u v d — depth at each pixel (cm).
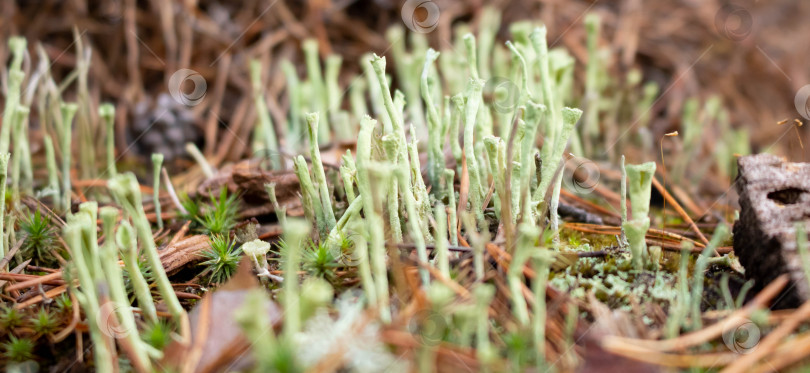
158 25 42
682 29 49
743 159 24
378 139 25
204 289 25
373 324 22
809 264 22
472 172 24
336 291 23
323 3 45
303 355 21
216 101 40
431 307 21
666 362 21
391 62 43
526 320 22
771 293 22
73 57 42
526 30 30
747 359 21
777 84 49
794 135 43
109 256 21
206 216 28
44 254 26
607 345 21
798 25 54
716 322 22
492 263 23
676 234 28
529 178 23
